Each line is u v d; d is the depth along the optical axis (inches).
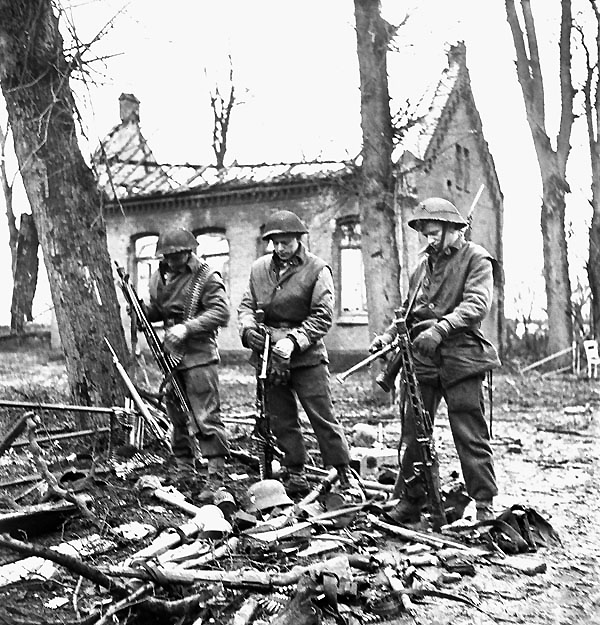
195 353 276.2
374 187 628.1
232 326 1030.4
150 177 1087.0
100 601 170.2
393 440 422.9
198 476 279.0
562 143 1082.1
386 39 626.2
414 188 933.8
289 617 158.6
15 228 1170.0
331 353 988.6
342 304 994.1
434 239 237.5
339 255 988.6
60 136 370.3
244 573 178.7
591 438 462.3
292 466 274.2
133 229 1069.8
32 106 366.0
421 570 200.2
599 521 258.2
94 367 365.7
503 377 932.6
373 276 624.7
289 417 273.1
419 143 997.2
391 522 238.4
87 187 378.9
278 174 996.6
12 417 364.8
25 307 1176.2
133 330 291.4
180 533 209.3
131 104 1157.7
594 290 1113.4
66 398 463.8
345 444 264.8
